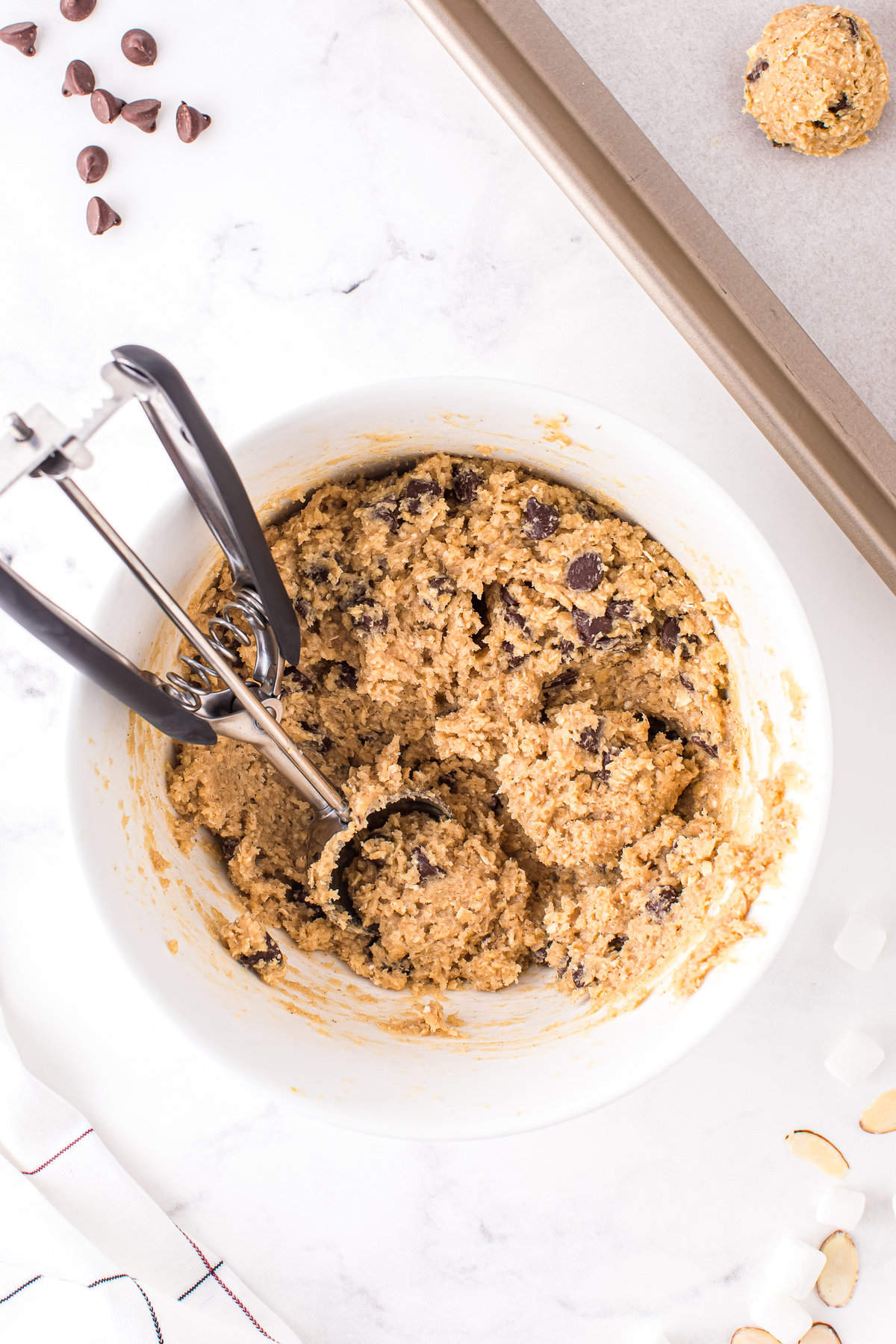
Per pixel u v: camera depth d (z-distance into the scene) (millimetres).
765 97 605
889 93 613
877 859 634
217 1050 552
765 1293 643
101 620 541
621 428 544
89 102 642
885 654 627
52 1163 641
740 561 554
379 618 584
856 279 610
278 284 638
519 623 585
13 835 645
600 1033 571
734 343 604
